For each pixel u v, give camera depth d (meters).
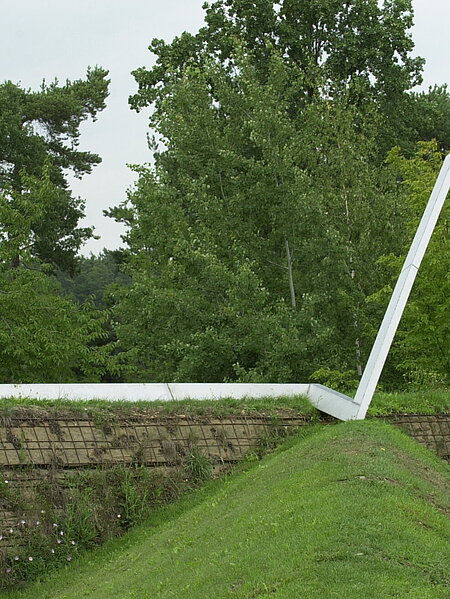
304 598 6.68
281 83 24.27
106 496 11.67
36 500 11.23
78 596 9.44
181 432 12.81
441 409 14.88
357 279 22.52
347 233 22.95
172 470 12.38
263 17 30.05
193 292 22.28
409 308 17.80
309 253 22.25
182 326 22.41
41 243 37.06
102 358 21.62
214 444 12.95
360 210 22.94
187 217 23.89
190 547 9.39
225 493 11.50
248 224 22.98
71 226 38.69
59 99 38.06
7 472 11.26
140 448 12.26
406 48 30.30
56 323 20.73
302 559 7.38
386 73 30.11
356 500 8.76
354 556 7.33
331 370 20.94
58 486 11.44
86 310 21.98
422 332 18.16
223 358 21.47
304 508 8.77
